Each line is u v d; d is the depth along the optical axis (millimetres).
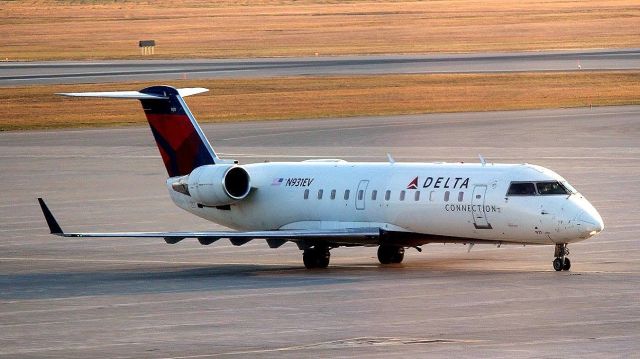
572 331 122062
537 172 169000
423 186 175750
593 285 153250
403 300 144625
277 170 193000
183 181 196625
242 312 139625
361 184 182250
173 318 136750
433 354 111750
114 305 147625
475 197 170000
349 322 130625
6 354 116750
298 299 148125
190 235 173125
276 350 115688
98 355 115562
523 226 166750
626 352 111062
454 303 141375
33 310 144875
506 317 131125
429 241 177375
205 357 113062
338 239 177625
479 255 190500
